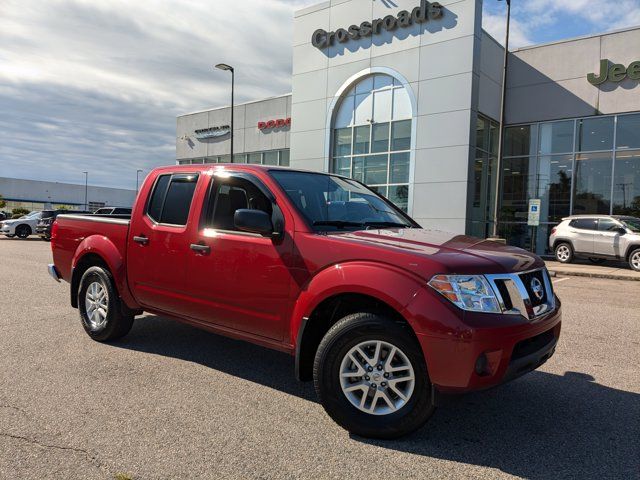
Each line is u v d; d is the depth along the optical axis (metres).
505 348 2.84
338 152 23.23
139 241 4.63
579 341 5.83
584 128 19.50
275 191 3.78
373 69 21.48
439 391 2.86
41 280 9.74
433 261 2.95
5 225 27.73
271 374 4.30
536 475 2.71
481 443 3.09
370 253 3.15
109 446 2.90
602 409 3.70
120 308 4.98
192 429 3.16
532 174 20.83
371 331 3.06
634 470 2.78
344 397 3.14
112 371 4.26
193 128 33.88
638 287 11.67
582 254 16.75
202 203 4.20
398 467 2.76
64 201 92.19
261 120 29.56
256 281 3.67
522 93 20.78
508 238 21.44
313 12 23.59
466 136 18.89
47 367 4.32
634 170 18.44
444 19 19.34
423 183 20.00
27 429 3.10
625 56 18.33
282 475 2.63
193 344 5.18
